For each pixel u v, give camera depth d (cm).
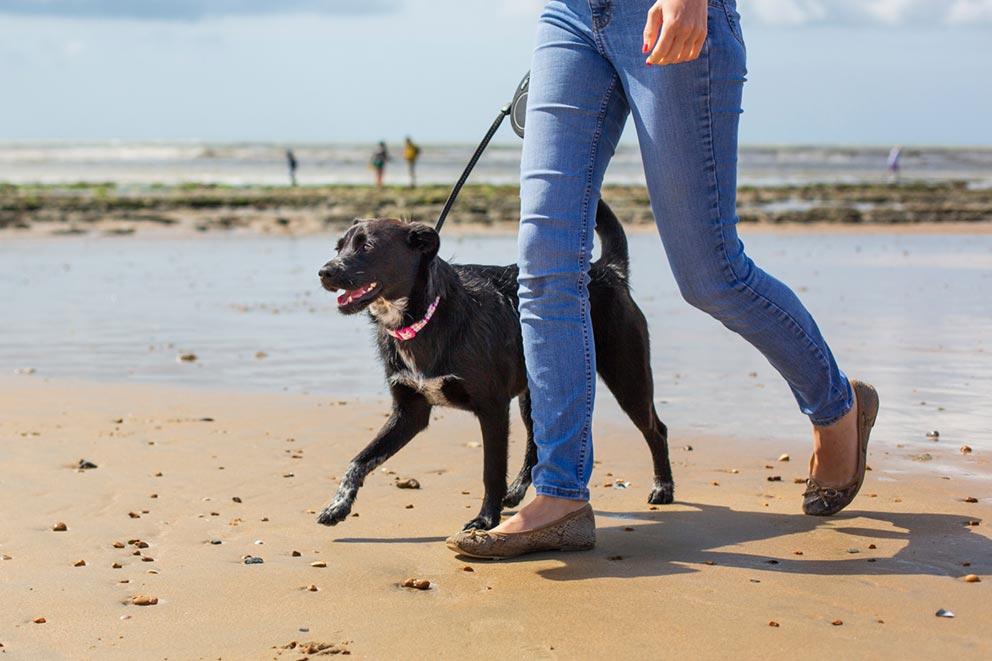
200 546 433
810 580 382
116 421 677
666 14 358
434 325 454
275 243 2138
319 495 513
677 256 402
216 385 804
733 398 742
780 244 2027
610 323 498
